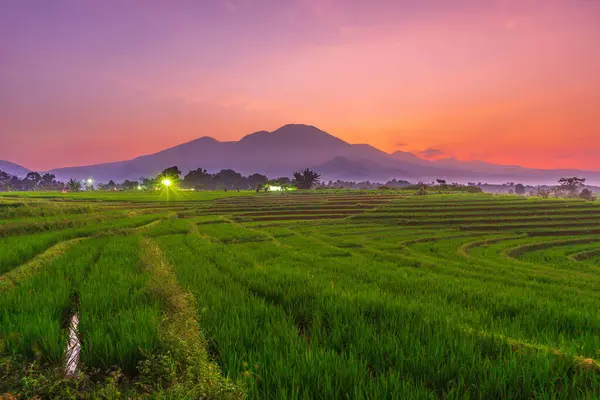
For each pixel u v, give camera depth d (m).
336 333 5.68
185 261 14.52
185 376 4.05
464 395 3.74
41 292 8.18
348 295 8.49
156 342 5.06
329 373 4.12
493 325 7.11
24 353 4.88
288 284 9.95
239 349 4.97
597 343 5.99
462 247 37.50
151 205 71.12
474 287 13.00
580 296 14.41
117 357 4.90
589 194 184.50
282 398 3.57
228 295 8.37
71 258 14.21
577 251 40.28
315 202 86.94
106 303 7.16
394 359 4.75
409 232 49.75
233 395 3.54
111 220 34.00
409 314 6.91
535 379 4.21
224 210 67.44
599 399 3.71
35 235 21.06
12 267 12.10
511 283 17.64
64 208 37.12
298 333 6.09
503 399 3.88
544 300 11.20
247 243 27.75
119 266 12.25
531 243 42.72
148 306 7.04
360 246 32.41
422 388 3.79
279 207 74.56
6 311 6.35
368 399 3.65
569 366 4.60
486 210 75.50
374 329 5.92
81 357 4.91
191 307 7.02
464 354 4.82
